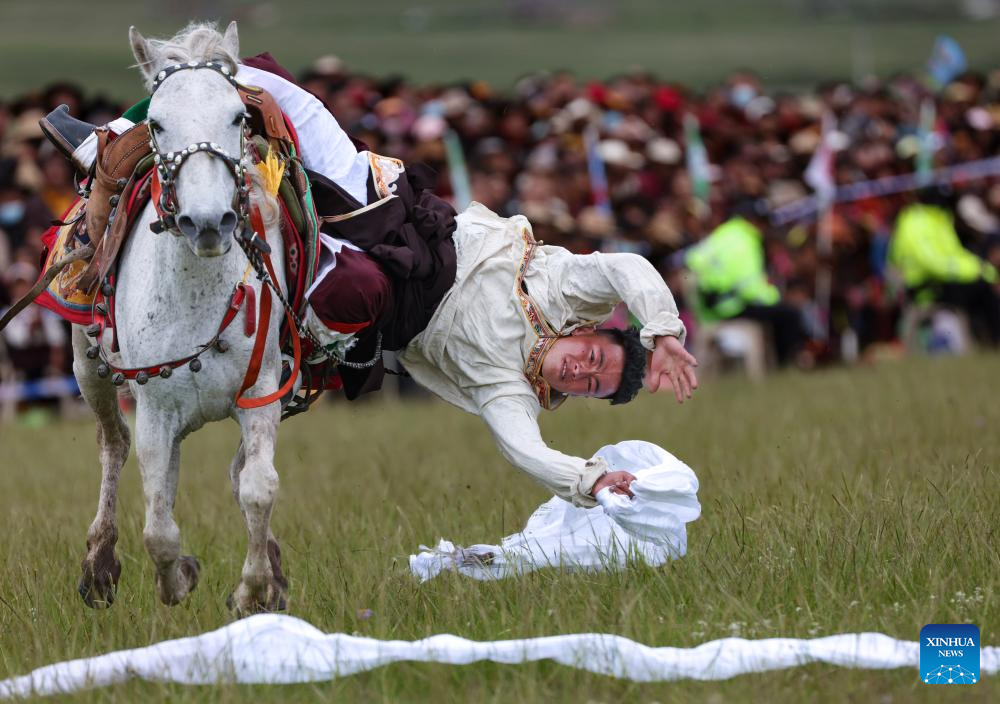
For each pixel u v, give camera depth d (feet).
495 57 590.55
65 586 81.46
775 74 495.41
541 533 82.89
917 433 118.01
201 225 63.21
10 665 69.77
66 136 79.71
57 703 63.77
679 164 200.54
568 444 129.29
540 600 73.67
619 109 209.56
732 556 79.20
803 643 65.41
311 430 160.35
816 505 88.99
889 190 212.23
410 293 76.95
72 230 77.71
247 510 70.03
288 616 67.10
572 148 195.72
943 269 207.41
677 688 62.90
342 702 63.16
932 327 207.31
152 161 70.90
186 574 75.92
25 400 179.83
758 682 63.26
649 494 75.82
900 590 73.31
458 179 183.93
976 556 76.23
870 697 62.08
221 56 67.97
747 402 153.69
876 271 209.87
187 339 69.15
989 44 567.18
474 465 122.93
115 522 80.59
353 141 81.56
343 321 73.92
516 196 187.83
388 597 75.15
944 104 231.50
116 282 71.97
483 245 79.20
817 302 201.98
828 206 206.39
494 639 69.92
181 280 68.39
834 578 73.51
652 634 68.85
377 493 108.99
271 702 63.57
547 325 78.54
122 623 73.97
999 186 219.41
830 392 155.84
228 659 65.16
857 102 226.17
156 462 71.10
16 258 175.52
